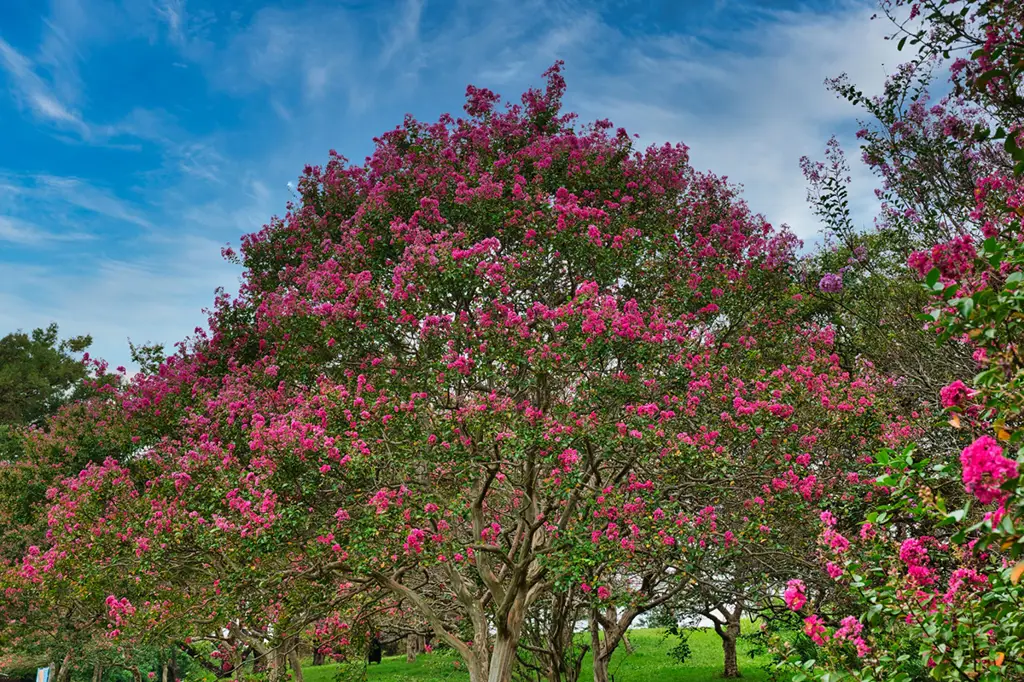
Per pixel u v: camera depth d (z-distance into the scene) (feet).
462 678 60.75
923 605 14.14
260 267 55.21
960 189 32.22
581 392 35.04
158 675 84.64
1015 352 13.14
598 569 32.99
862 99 34.04
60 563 41.39
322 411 36.45
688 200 51.13
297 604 37.40
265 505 33.04
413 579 45.27
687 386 35.45
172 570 40.47
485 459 34.58
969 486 10.99
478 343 35.78
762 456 35.19
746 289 43.47
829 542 16.20
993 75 16.52
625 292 44.04
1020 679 13.66
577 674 44.55
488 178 45.32
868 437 36.04
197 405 47.26
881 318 40.83
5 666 70.59
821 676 14.88
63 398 110.01
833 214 36.50
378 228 46.37
